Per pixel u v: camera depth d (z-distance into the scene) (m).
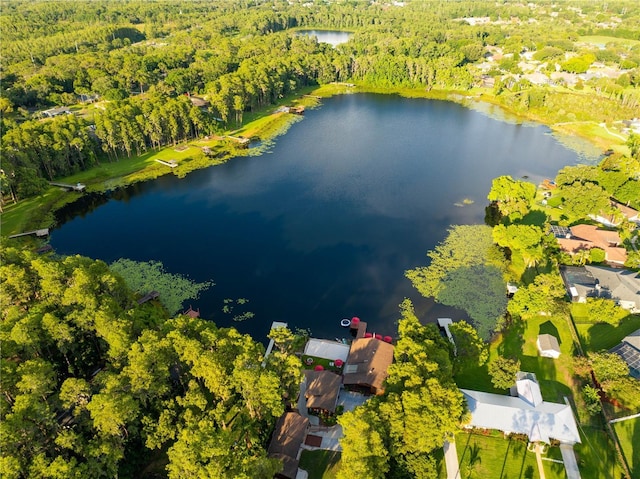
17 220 136.62
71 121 169.50
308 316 101.44
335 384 79.44
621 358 80.38
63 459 53.84
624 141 193.12
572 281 105.38
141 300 103.25
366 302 105.31
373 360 82.94
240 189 159.00
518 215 129.88
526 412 72.38
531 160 180.75
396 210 144.62
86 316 75.44
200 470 53.00
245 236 131.50
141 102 190.12
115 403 57.88
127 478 62.78
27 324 71.25
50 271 83.12
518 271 114.50
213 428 57.28
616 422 73.81
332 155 186.62
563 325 96.12
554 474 66.62
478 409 73.12
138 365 63.59
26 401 58.44
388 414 62.06
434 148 193.75
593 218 133.62
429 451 61.66
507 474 66.56
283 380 69.25
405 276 113.81
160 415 63.16
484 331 96.25
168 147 189.50
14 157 146.88
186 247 126.44
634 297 97.06
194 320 76.75
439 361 70.50
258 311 102.81
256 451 61.50
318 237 130.50
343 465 59.66
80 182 160.50
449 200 150.88
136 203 151.00
